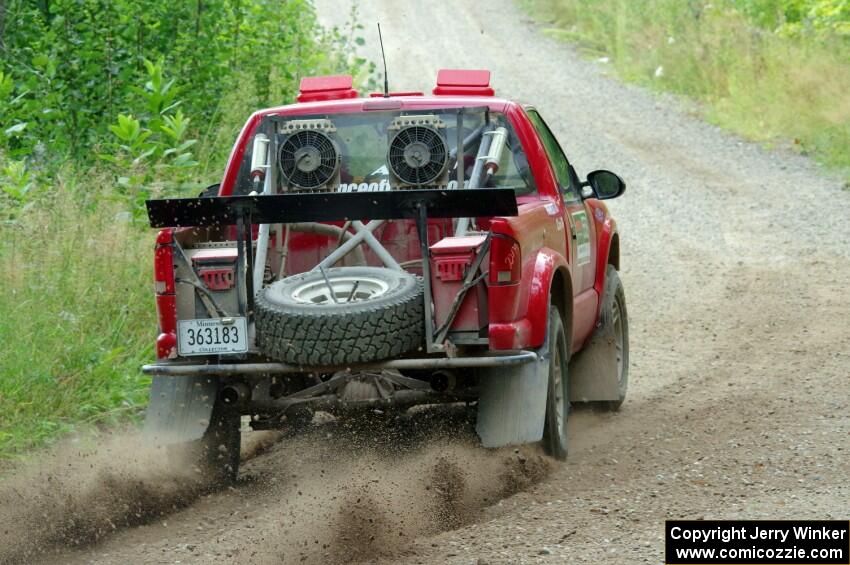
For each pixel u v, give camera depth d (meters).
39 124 19.44
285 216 9.52
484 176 10.84
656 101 42.72
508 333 9.42
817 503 9.27
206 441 10.35
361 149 11.18
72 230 14.66
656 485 9.98
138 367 13.32
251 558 8.41
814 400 12.92
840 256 22.38
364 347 9.09
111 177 16.97
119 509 9.61
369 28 55.56
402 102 11.20
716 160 33.47
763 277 20.95
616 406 13.30
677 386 14.30
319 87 11.98
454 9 61.72
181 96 21.23
